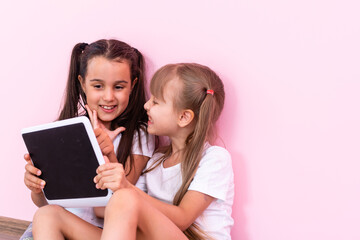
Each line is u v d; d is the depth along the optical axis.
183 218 0.98
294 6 1.04
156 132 1.09
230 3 1.10
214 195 1.01
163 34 1.18
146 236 0.88
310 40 1.03
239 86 1.12
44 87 1.33
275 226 1.12
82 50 1.20
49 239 0.91
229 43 1.11
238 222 1.16
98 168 0.91
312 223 1.08
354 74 1.00
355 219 1.03
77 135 0.92
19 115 1.37
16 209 1.41
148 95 1.23
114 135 1.16
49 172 0.99
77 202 0.98
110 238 0.79
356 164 1.02
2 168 1.42
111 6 1.23
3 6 1.35
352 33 1.00
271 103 1.09
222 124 1.15
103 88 1.10
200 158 1.04
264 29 1.07
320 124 1.04
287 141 1.08
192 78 1.04
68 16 1.28
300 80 1.05
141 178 1.20
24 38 1.34
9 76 1.37
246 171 1.13
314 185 1.06
